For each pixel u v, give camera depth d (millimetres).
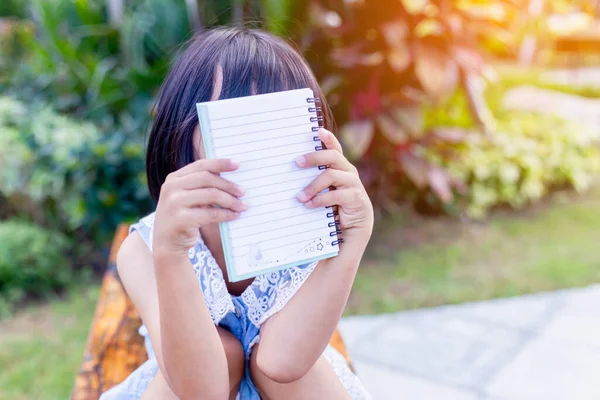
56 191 2977
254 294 1081
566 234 3398
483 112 3426
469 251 3240
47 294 2941
